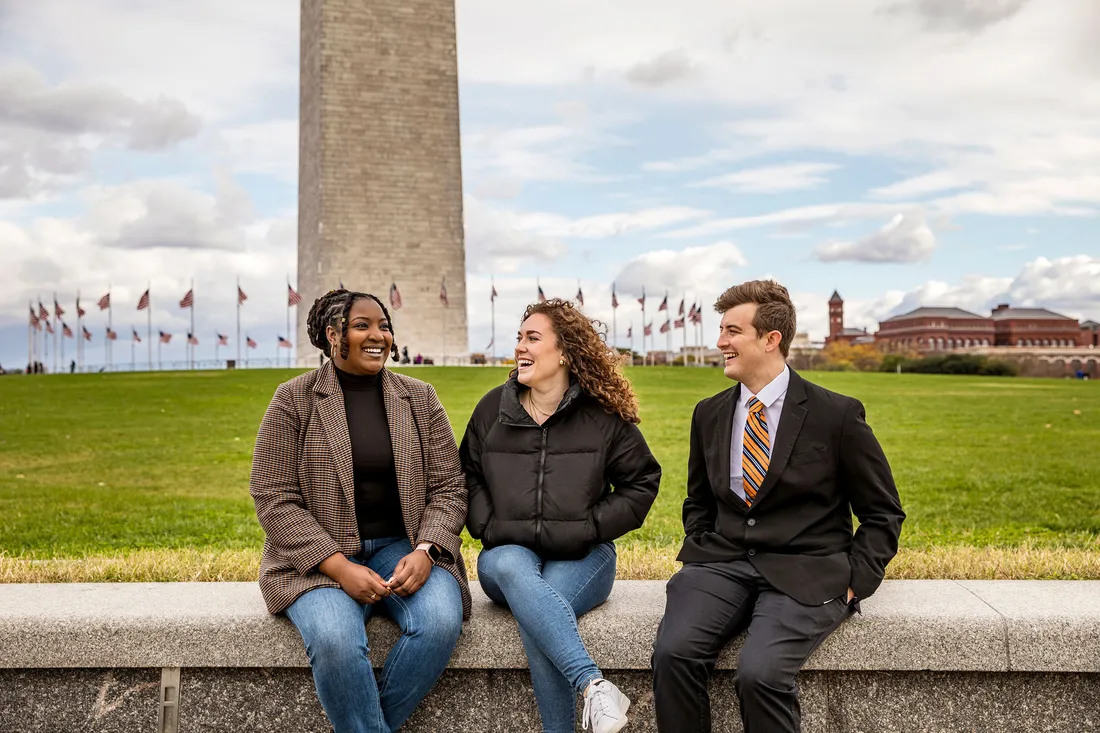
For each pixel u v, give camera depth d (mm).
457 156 58375
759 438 4258
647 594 4602
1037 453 19078
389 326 4566
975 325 123688
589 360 4445
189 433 24719
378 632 4156
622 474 4480
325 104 56750
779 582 3996
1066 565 5832
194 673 4191
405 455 4379
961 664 4066
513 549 4223
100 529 11133
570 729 4000
